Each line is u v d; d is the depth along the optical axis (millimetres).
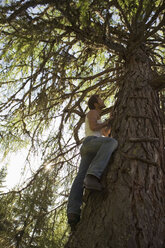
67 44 4141
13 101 4188
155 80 3178
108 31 3561
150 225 1742
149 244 1636
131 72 3572
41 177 3787
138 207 1827
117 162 2199
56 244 3537
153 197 1938
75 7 3219
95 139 2324
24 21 3271
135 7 3512
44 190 3709
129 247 1599
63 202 4031
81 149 2416
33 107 4281
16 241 3506
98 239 1696
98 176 2037
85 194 2242
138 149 2275
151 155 2244
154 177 2086
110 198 1949
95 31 3490
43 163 3998
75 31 3547
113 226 1739
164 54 5027
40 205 3631
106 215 1836
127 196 1906
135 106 2836
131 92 3096
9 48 3623
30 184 3998
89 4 3033
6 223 3611
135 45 3609
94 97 2900
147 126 2574
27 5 2965
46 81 4008
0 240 3518
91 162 2186
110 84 4934
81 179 2250
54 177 3861
